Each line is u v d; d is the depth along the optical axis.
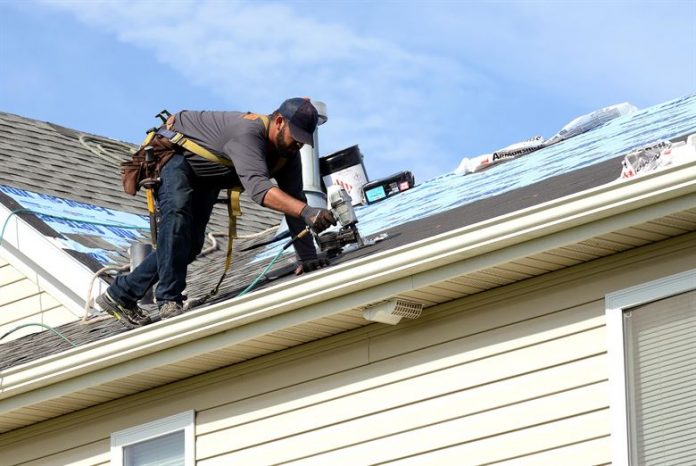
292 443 17.00
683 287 14.43
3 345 22.19
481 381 15.72
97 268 21.98
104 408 18.83
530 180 19.30
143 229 25.03
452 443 15.76
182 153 17.75
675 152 14.80
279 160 17.70
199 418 17.89
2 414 18.73
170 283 17.86
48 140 28.89
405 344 16.42
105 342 17.47
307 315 16.27
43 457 19.22
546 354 15.30
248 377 17.61
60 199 25.20
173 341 17.02
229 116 17.50
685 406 14.20
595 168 17.58
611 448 14.58
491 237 14.73
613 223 14.18
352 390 16.70
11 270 22.86
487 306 15.88
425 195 22.03
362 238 18.58
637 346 14.67
